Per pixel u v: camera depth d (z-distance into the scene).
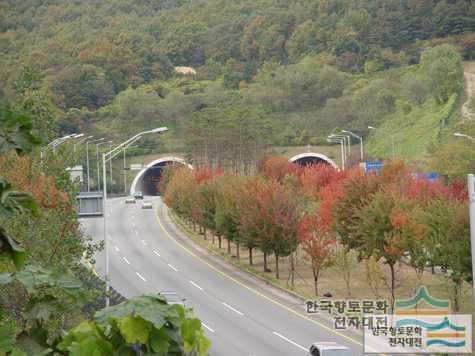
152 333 5.79
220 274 61.72
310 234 52.09
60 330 6.59
